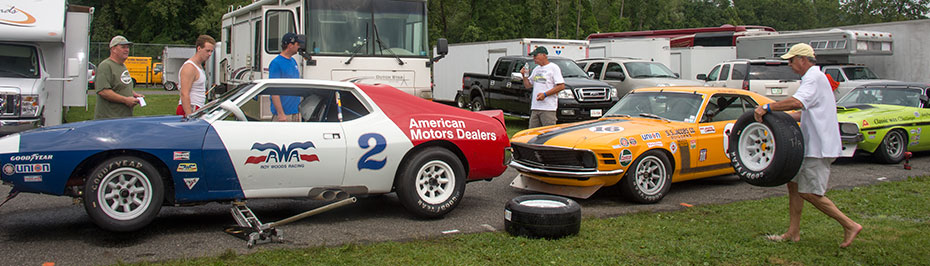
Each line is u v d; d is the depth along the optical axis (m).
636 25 80.06
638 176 7.46
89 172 5.38
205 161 5.65
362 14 11.66
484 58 20.45
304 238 5.71
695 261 5.11
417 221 6.47
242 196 5.84
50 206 6.94
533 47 18.97
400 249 5.28
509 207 5.84
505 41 19.50
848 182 9.12
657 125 8.05
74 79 13.28
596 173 7.27
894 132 10.88
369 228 6.14
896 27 19.05
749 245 5.58
